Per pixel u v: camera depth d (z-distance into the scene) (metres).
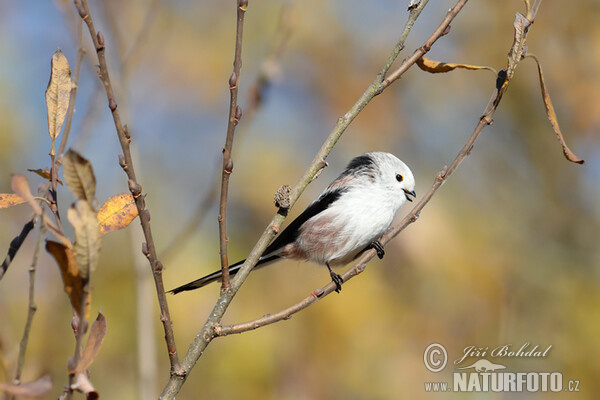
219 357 10.18
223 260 4.82
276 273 10.94
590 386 11.20
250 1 12.87
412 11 5.33
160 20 12.29
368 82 13.01
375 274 11.16
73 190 3.36
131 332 9.62
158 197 11.98
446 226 11.82
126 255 9.98
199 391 10.00
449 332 11.04
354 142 12.73
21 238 4.30
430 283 11.22
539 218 13.38
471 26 13.94
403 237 11.41
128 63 8.45
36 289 9.05
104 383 9.43
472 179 13.47
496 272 11.85
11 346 5.38
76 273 3.47
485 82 13.73
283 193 5.07
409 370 10.62
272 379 10.22
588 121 13.30
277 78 9.51
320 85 12.84
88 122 7.11
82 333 3.45
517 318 11.67
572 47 13.41
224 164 4.63
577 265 12.82
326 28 13.00
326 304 10.80
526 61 13.69
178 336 9.96
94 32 4.01
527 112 13.91
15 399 3.36
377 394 10.44
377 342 10.69
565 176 13.80
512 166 13.90
